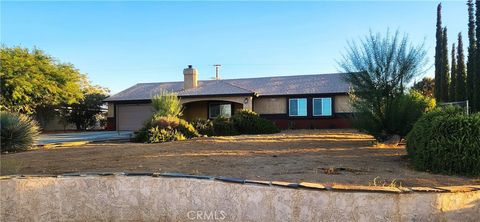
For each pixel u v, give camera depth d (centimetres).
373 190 518
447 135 748
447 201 523
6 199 627
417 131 828
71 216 617
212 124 2028
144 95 3169
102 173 637
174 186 588
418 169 770
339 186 538
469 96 2755
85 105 3872
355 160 893
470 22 2780
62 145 1533
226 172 728
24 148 1376
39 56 3259
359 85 1379
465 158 712
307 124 2842
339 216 521
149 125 1731
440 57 3425
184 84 3120
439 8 3462
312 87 2927
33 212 623
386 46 1374
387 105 1328
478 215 536
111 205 609
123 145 1375
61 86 3269
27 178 629
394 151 1082
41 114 3431
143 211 598
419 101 1362
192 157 956
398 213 513
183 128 1773
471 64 2762
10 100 2880
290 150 1112
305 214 530
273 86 3072
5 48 3086
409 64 1357
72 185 620
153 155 1011
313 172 729
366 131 1367
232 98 2845
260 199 548
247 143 1326
